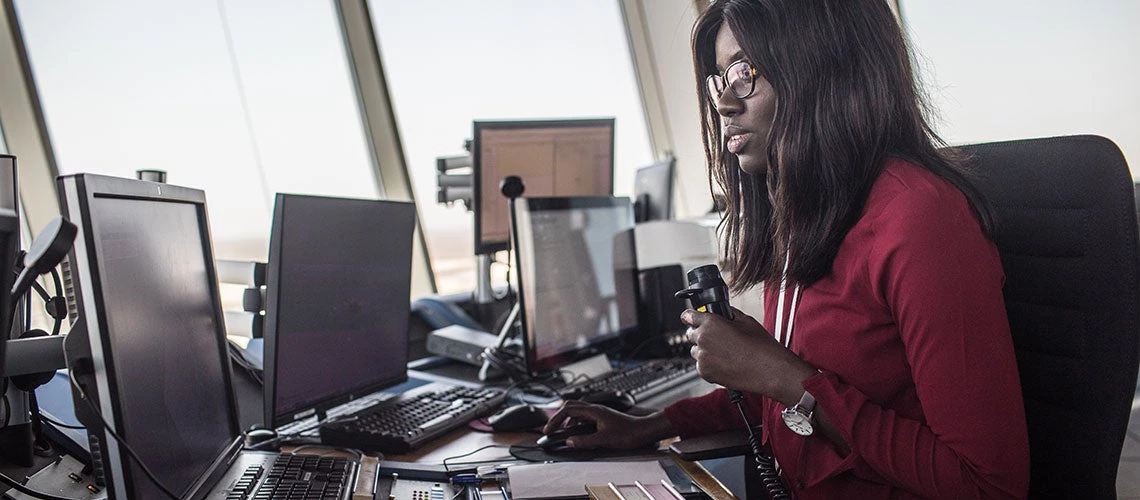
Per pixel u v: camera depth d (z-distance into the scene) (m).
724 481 1.51
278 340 1.49
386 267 1.83
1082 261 1.20
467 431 1.66
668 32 4.47
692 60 1.32
